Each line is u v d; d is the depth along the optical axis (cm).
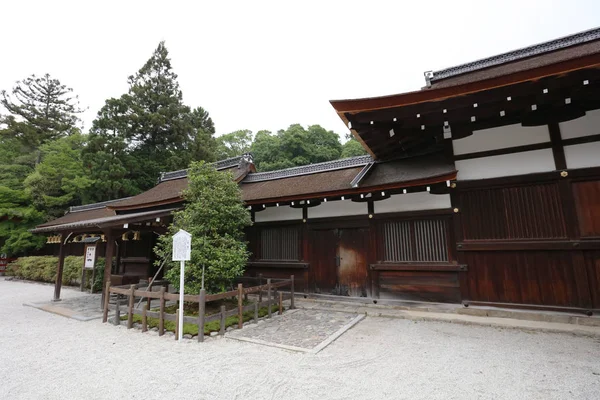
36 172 1977
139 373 365
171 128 2322
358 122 654
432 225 701
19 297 988
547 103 565
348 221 811
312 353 424
